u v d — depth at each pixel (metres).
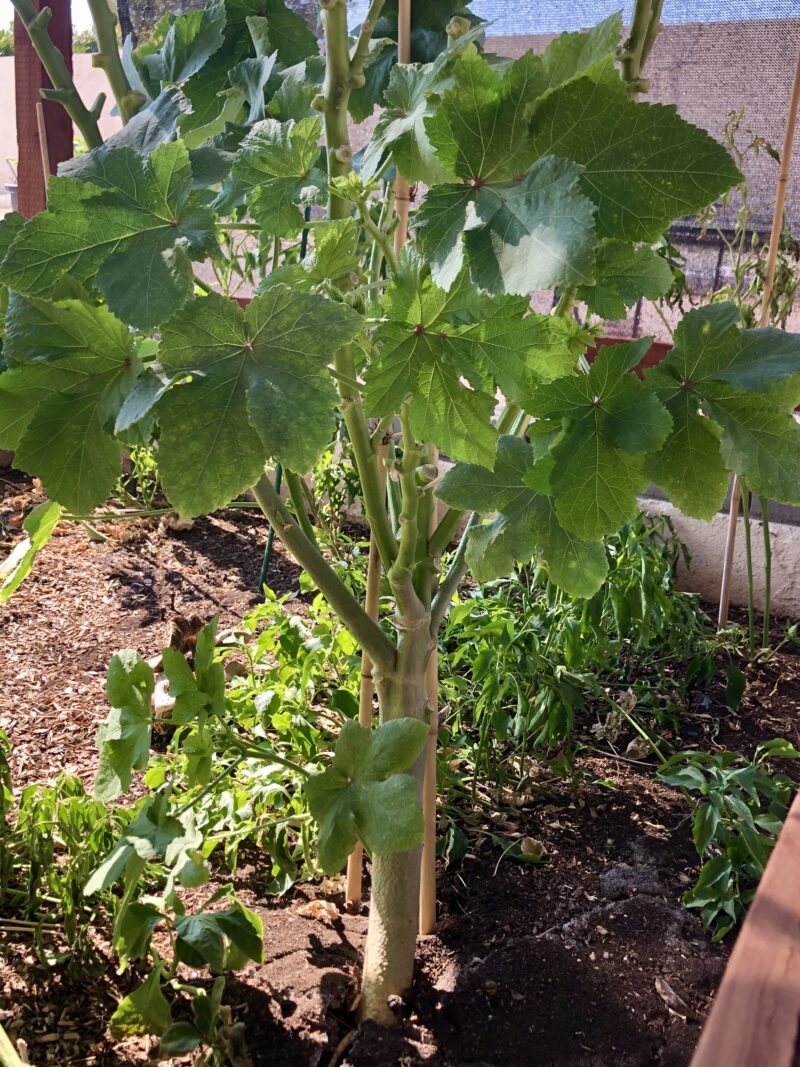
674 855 1.97
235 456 0.94
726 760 1.90
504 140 0.98
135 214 1.04
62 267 1.04
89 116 1.30
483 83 0.97
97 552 3.38
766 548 2.77
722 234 2.85
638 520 2.95
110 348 1.00
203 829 1.77
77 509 1.05
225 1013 1.46
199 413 0.93
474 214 0.98
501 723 2.08
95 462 1.04
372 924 1.51
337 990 1.56
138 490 3.86
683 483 1.16
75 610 2.96
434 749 1.59
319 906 1.75
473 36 1.16
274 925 1.70
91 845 1.62
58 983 1.56
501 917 1.75
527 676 2.18
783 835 0.65
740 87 2.78
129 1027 1.35
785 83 2.72
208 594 3.12
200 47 1.34
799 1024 0.47
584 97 0.95
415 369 1.06
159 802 1.45
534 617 2.38
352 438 1.30
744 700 2.65
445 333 1.04
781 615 3.16
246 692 2.13
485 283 0.94
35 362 1.00
